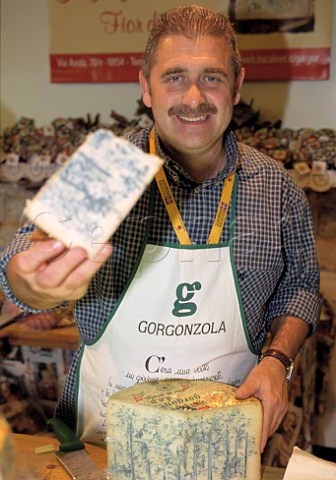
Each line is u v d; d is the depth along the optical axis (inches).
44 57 104.5
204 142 50.1
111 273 53.4
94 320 54.9
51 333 90.4
